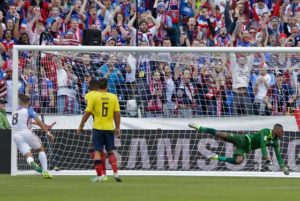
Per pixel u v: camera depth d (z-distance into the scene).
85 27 60.00
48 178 42.72
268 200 27.61
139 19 60.66
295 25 63.25
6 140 48.06
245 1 63.66
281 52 46.94
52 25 58.69
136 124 48.00
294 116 48.44
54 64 48.81
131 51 47.34
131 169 47.50
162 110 48.50
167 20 61.03
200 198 28.52
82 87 48.78
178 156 47.62
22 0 59.31
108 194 30.53
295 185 37.75
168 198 28.44
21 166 47.94
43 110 48.66
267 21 63.03
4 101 49.75
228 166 47.31
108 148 39.56
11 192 31.62
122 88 48.59
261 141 41.75
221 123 48.59
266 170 47.12
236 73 48.75
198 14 62.41
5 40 56.00
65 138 48.16
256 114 48.72
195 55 48.88
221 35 61.97
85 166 47.94
